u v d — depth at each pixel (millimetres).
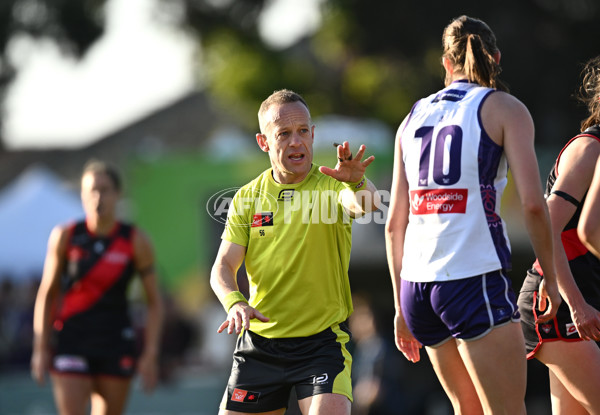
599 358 17328
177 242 61594
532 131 15734
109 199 27469
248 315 16656
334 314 17672
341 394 16891
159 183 61562
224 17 83188
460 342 15859
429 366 43312
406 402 39188
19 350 57469
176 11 82938
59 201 71688
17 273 68125
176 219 61500
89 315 27000
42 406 44031
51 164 147250
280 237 17625
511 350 15539
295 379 17453
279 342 17641
